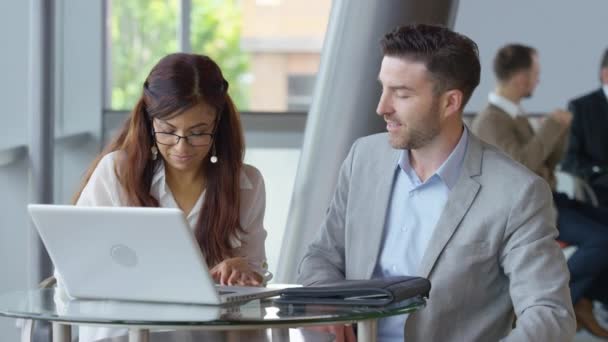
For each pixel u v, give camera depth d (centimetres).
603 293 621
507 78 610
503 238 302
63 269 265
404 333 306
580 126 665
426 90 304
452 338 305
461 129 313
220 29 791
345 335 316
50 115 562
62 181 720
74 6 733
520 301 297
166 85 311
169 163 331
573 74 829
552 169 630
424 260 305
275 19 792
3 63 600
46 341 291
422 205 315
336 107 452
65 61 733
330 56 456
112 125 741
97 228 255
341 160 452
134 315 244
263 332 301
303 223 462
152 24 776
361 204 325
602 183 656
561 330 289
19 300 268
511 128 612
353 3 446
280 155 710
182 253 251
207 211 336
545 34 827
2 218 574
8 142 593
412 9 438
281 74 800
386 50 308
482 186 305
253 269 321
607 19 820
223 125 336
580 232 608
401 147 309
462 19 832
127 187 330
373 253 318
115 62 764
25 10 601
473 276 303
